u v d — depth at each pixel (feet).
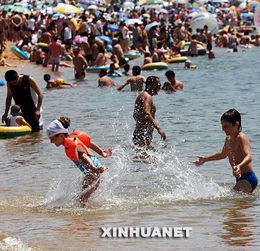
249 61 280.92
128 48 318.65
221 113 134.21
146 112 100.27
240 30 465.06
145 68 252.01
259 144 100.01
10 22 317.01
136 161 91.25
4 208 68.54
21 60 276.21
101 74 193.16
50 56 255.91
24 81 116.67
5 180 82.02
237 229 58.34
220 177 79.97
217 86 186.70
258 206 66.18
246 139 70.64
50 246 55.06
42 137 113.19
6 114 118.42
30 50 285.23
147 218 63.05
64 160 93.35
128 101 158.20
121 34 312.29
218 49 364.38
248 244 54.03
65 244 55.52
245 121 122.42
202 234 57.31
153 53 275.59
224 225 59.72
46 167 89.04
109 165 88.74
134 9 493.77
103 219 63.16
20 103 117.80
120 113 139.13
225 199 69.46
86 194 68.85
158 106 146.51
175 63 282.77
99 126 122.42
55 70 245.45
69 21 328.49
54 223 62.18
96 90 182.29
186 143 103.45
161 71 246.88
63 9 366.02
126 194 73.00
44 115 137.28
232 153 71.05
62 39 310.86
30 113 118.11
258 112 134.00
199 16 406.21
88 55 261.24
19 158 95.76
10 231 59.88
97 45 260.83
